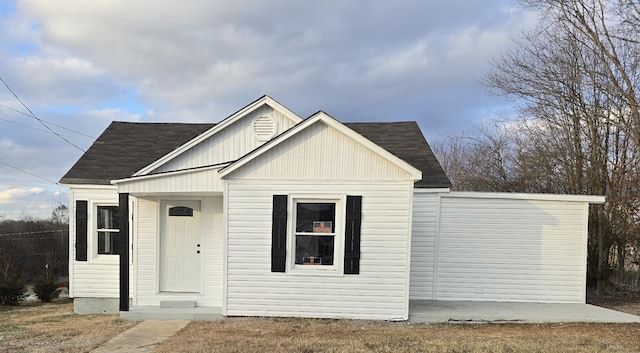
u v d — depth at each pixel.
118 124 12.82
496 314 8.21
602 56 12.24
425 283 9.73
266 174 8.17
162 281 8.92
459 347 6.23
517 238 9.61
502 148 17.64
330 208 8.26
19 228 32.03
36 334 7.33
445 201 9.76
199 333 7.13
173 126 12.89
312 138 8.14
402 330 7.43
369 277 8.02
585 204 9.50
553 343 6.44
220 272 8.82
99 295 10.12
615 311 8.63
